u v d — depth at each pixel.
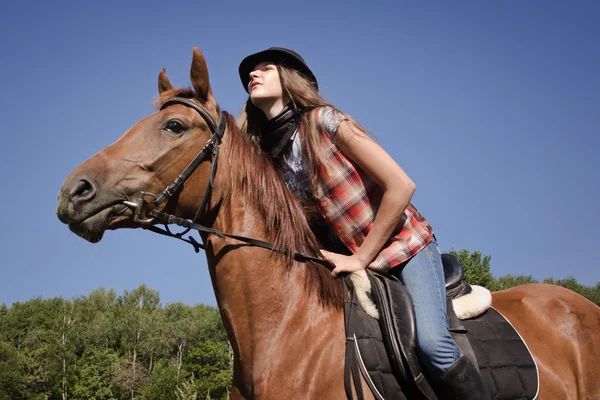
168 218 2.21
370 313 2.28
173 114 2.29
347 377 2.12
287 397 2.12
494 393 2.43
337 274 2.36
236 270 2.29
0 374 41.19
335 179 2.40
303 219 2.47
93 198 2.08
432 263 2.40
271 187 2.43
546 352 2.82
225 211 2.36
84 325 53.75
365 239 2.35
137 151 2.20
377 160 2.31
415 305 2.28
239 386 2.28
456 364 2.18
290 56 2.58
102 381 46.44
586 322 3.01
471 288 2.81
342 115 2.40
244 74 2.81
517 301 3.11
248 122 2.77
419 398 2.21
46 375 44.72
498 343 2.62
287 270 2.34
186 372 43.34
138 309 66.19
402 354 2.15
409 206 2.53
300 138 2.48
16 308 60.56
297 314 2.27
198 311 67.38
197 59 2.39
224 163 2.38
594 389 2.83
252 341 2.24
